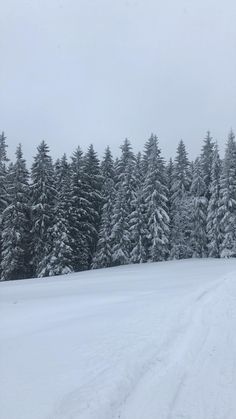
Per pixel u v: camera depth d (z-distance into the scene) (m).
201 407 5.19
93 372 6.04
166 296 12.78
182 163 50.06
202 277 19.70
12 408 4.90
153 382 5.92
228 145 45.19
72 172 45.38
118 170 50.84
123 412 5.03
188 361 6.76
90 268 45.38
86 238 43.41
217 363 6.68
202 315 9.88
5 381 5.77
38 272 39.03
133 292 14.70
